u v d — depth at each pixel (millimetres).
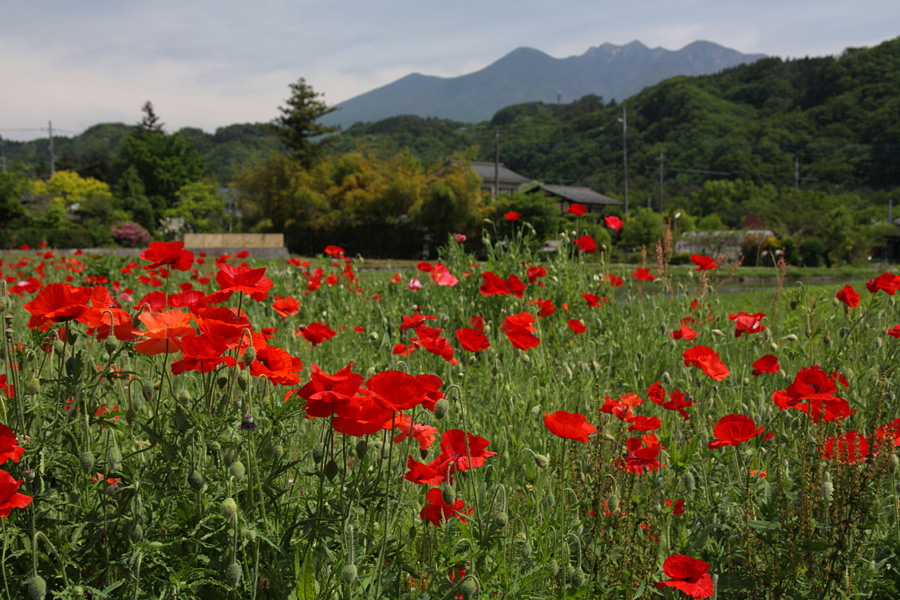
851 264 34688
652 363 3697
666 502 1911
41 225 48312
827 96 98250
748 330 3146
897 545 1835
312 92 48656
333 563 1423
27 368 1813
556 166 100688
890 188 81000
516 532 1782
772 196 69062
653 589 1601
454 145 118375
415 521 1878
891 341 3289
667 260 5211
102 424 1675
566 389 2766
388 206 37812
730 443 1927
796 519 1805
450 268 6207
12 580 1379
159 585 1420
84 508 1543
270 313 5297
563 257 6055
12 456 1340
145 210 60500
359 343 4406
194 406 1616
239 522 1351
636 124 102562
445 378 3053
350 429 1370
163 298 2039
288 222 40875
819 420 1951
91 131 171875
